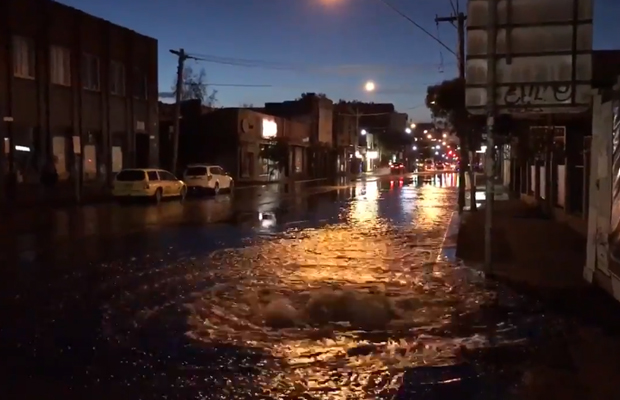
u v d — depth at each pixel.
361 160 100.56
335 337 8.24
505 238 16.91
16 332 8.28
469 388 6.39
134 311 9.51
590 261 11.22
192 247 16.33
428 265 13.51
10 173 29.70
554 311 9.38
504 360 7.27
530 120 20.33
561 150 22.58
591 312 9.26
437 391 6.32
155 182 32.00
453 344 7.90
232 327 8.71
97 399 6.05
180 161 54.34
